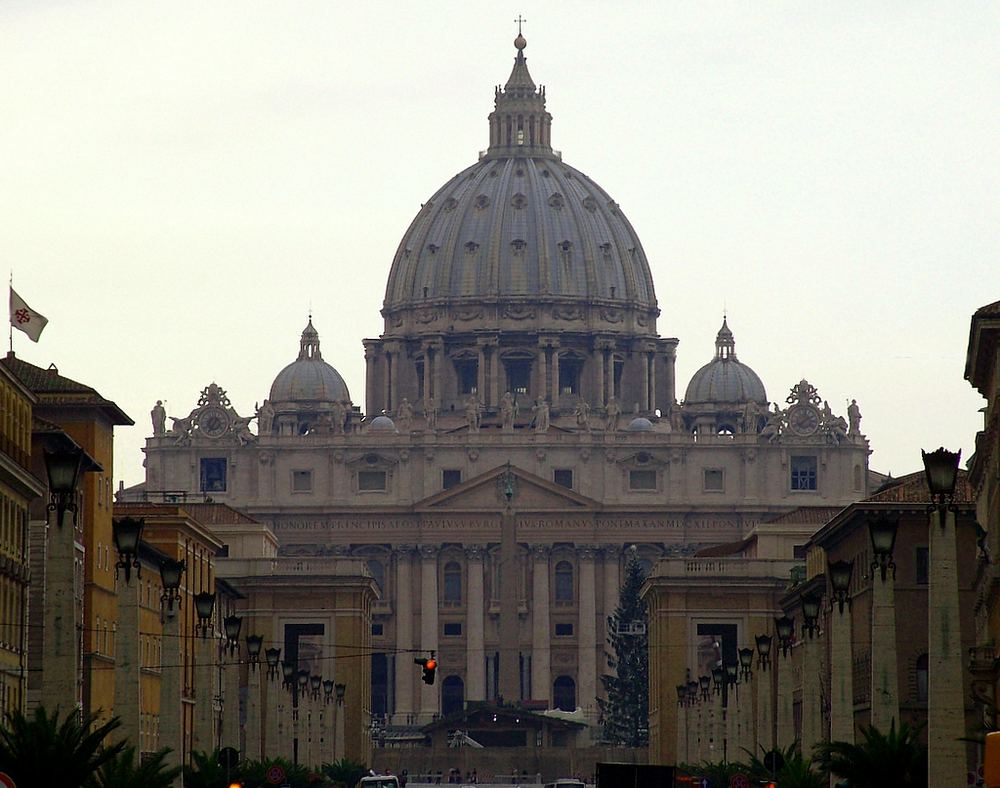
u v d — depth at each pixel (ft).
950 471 461.37
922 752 522.88
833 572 584.40
